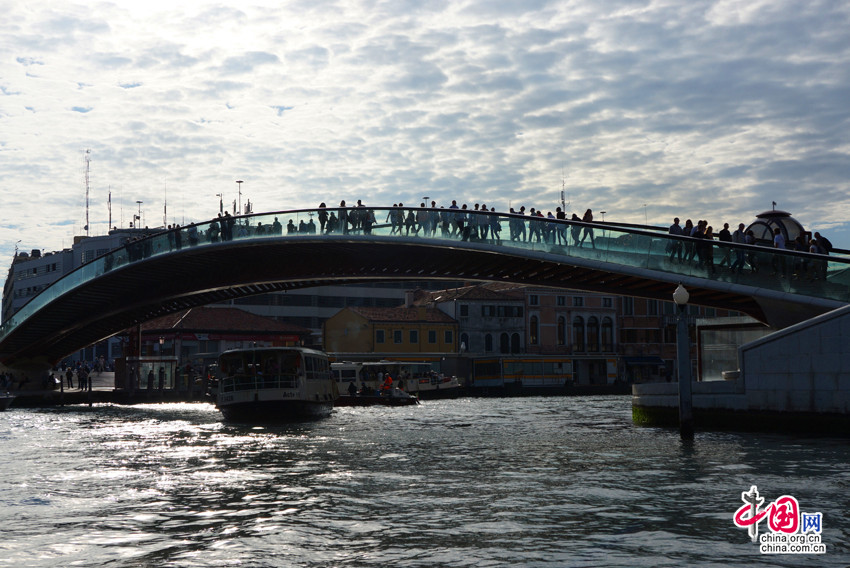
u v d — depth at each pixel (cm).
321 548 887
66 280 4784
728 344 2906
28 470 1638
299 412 3200
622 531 941
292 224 3897
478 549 867
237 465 1653
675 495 1172
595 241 2914
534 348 7606
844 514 1018
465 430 2573
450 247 3391
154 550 892
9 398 4600
